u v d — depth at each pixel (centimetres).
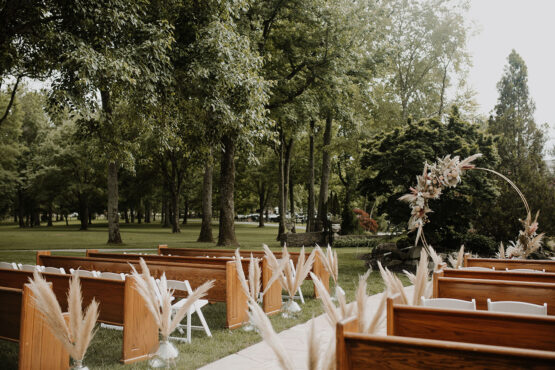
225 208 2055
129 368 476
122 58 986
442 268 655
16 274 687
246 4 1327
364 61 2145
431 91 2725
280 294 765
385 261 1409
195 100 1338
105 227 5109
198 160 1688
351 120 2138
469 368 221
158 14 1231
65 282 622
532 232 869
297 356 505
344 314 297
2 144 3275
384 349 242
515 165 1666
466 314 336
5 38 1009
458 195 1259
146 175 4075
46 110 1098
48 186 4100
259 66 1454
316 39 1945
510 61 2553
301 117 2066
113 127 1605
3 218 6544
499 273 641
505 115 1983
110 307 553
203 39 1212
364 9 2095
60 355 441
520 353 207
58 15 1051
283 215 2652
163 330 482
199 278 684
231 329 645
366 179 1457
